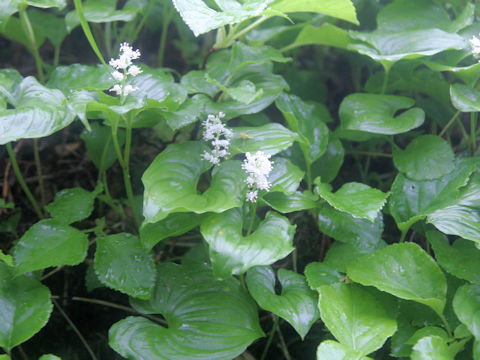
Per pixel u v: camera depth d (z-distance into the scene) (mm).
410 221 329
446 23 404
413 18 408
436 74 410
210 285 325
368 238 338
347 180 475
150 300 320
